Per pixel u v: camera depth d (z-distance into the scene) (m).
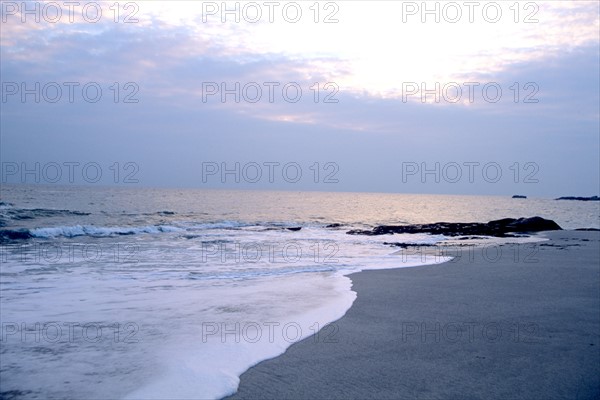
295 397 4.53
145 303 8.24
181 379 4.85
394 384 4.86
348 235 25.66
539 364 5.47
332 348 5.95
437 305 8.44
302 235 24.66
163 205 50.16
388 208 67.75
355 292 9.51
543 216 53.44
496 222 32.59
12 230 19.78
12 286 9.66
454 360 5.58
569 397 4.60
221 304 8.21
